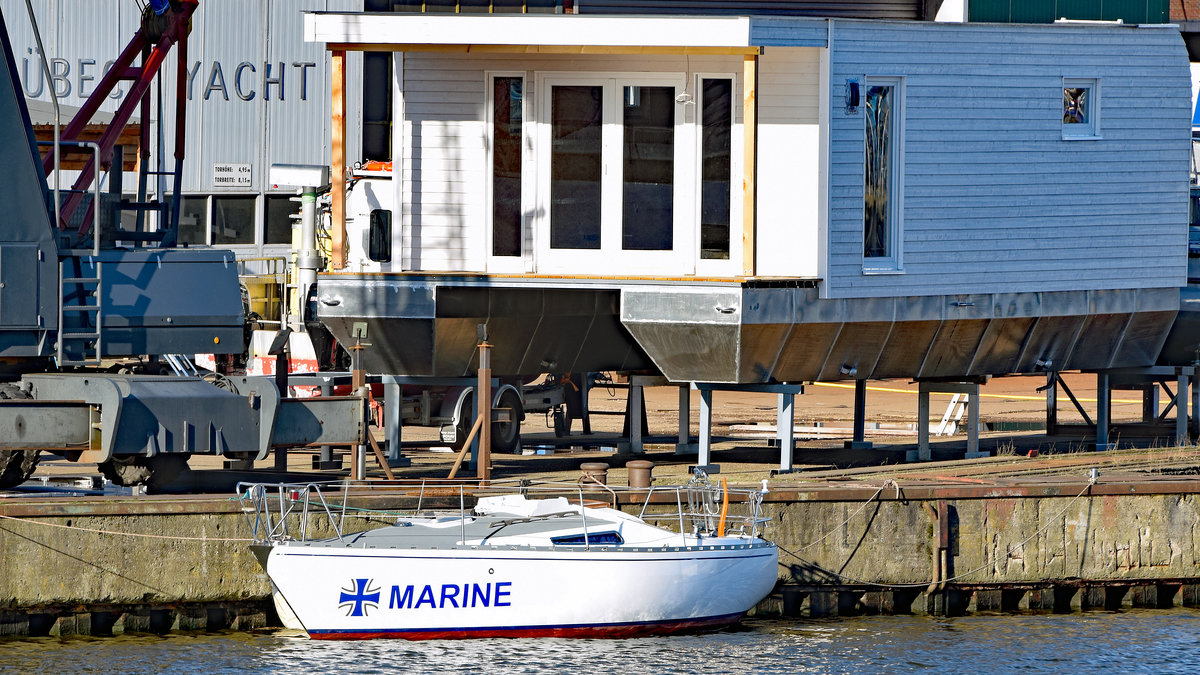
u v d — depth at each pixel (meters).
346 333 93.94
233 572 76.50
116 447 76.56
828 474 91.56
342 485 79.88
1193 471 93.94
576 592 73.62
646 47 87.50
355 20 88.69
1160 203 103.06
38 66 163.75
